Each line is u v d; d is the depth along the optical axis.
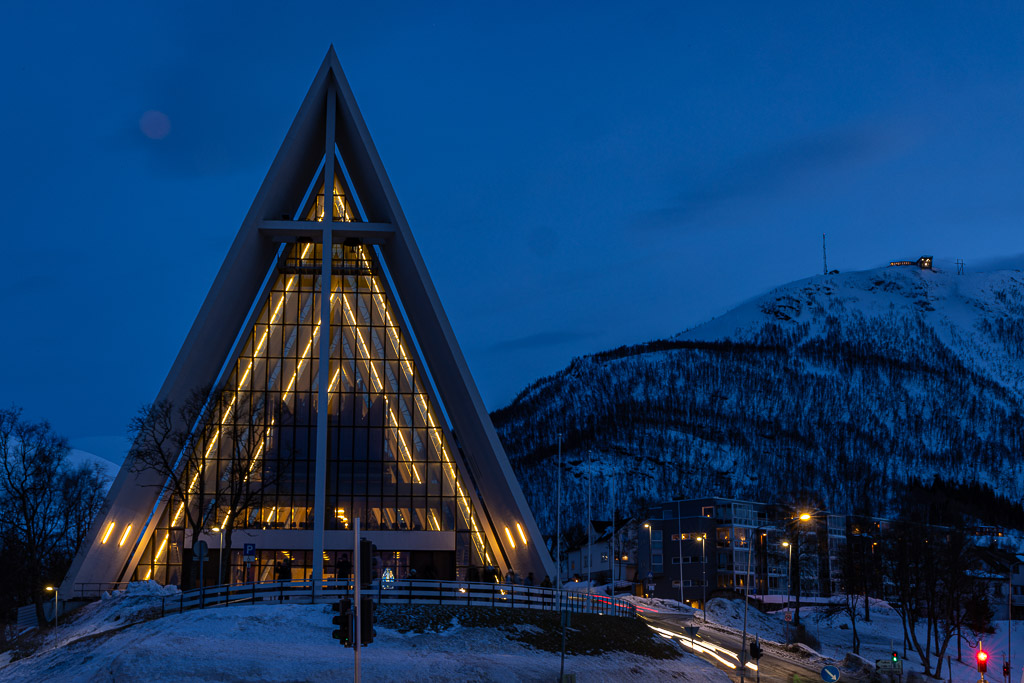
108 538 55.97
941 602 75.31
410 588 39.94
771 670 48.00
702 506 112.19
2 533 57.03
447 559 66.00
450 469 66.88
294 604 37.16
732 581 107.88
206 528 62.41
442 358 60.66
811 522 111.88
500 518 63.41
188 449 61.06
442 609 38.47
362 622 19.17
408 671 29.44
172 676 26.75
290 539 63.75
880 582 100.56
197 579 62.62
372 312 68.62
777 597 104.75
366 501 65.81
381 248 64.94
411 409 67.44
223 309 57.78
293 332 67.81
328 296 57.59
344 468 66.12
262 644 31.28
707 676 41.38
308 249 68.31
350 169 65.44
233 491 57.81
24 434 53.94
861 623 91.81
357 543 19.52
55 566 65.31
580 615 44.03
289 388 66.81
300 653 30.27
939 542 75.12
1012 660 76.94
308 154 62.16
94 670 27.62
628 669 37.41
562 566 132.88
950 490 199.75
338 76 58.03
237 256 56.06
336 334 68.12
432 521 66.00
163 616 36.75
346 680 28.00
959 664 73.19
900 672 51.97
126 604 45.94
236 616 34.44
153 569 62.91
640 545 116.38
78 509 60.50
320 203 68.44
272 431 66.00
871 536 102.25
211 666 27.75
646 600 90.50
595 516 198.50
